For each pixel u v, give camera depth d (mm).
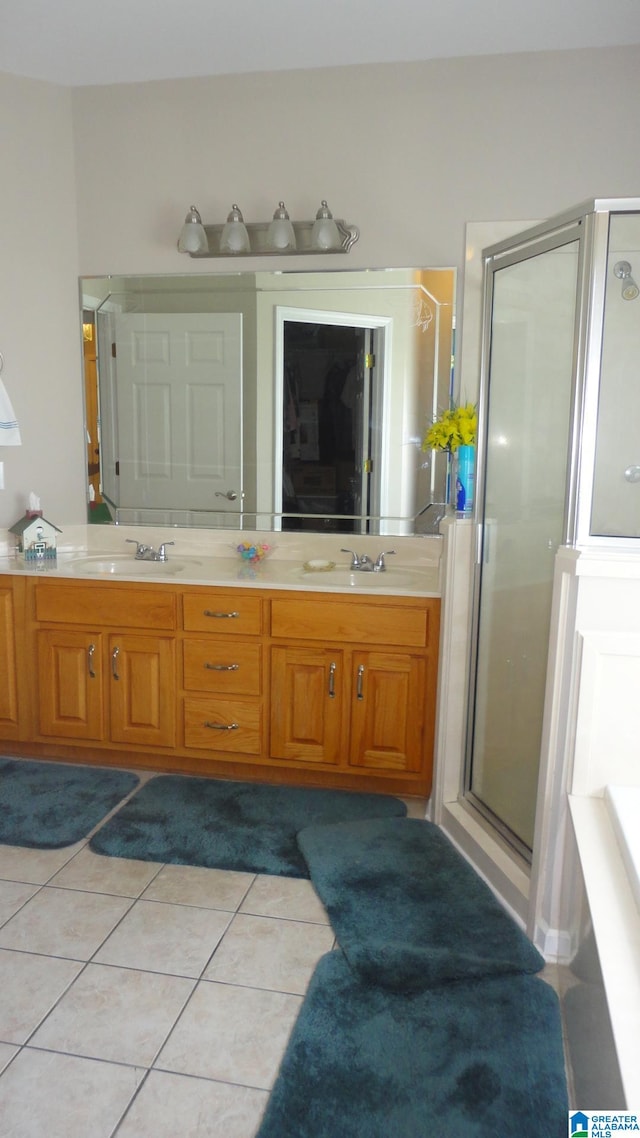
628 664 1897
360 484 3320
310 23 2748
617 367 1998
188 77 3203
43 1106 1604
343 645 2889
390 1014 1847
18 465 3396
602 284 1929
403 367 3225
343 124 3135
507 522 2490
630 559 1867
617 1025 1192
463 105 3041
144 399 3434
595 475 2014
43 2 2605
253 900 2314
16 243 3279
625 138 2961
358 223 3176
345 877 2400
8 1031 1800
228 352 3348
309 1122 1556
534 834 2158
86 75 3186
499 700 2566
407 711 2881
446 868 2471
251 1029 1819
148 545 3500
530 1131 1544
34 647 3146
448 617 2691
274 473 3379
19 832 2666
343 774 3051
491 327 2543
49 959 2045
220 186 3258
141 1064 1715
